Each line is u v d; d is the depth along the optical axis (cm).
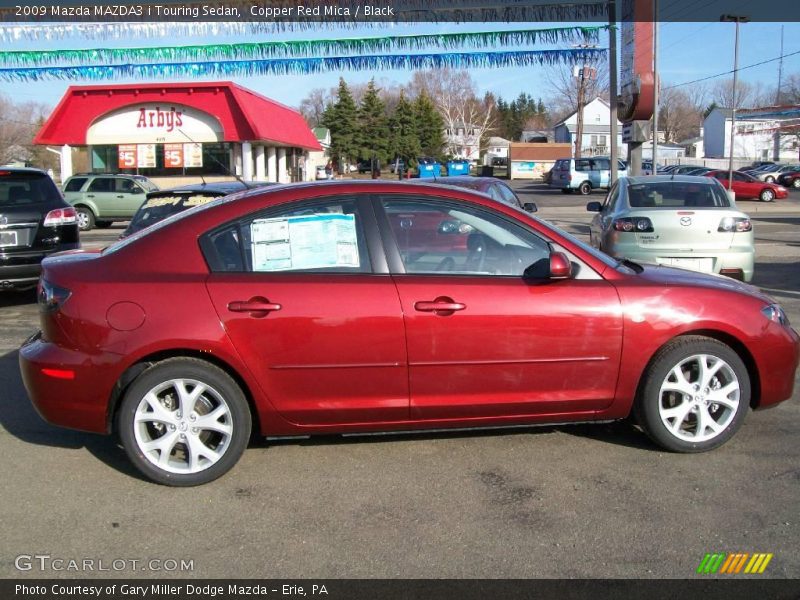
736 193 3469
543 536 359
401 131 6156
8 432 501
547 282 432
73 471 438
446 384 424
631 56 1528
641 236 899
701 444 449
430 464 443
